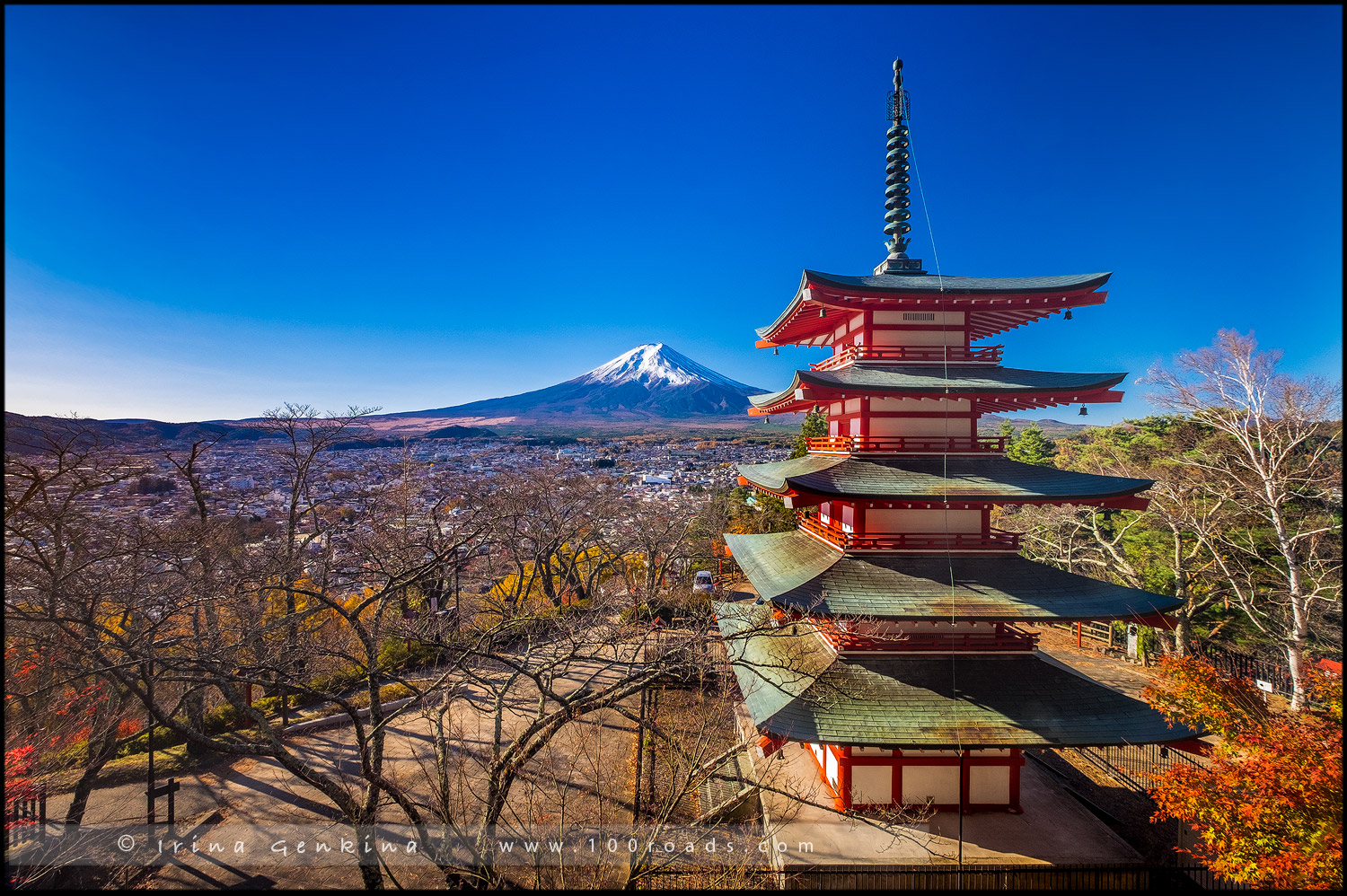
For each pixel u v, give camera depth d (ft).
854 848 46.98
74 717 57.62
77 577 54.24
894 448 53.21
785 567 58.80
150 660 42.22
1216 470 96.84
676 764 53.42
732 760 62.03
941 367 54.03
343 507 111.04
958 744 44.32
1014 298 51.75
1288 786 32.91
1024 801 53.06
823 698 48.01
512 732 72.69
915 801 51.52
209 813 55.57
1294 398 77.92
